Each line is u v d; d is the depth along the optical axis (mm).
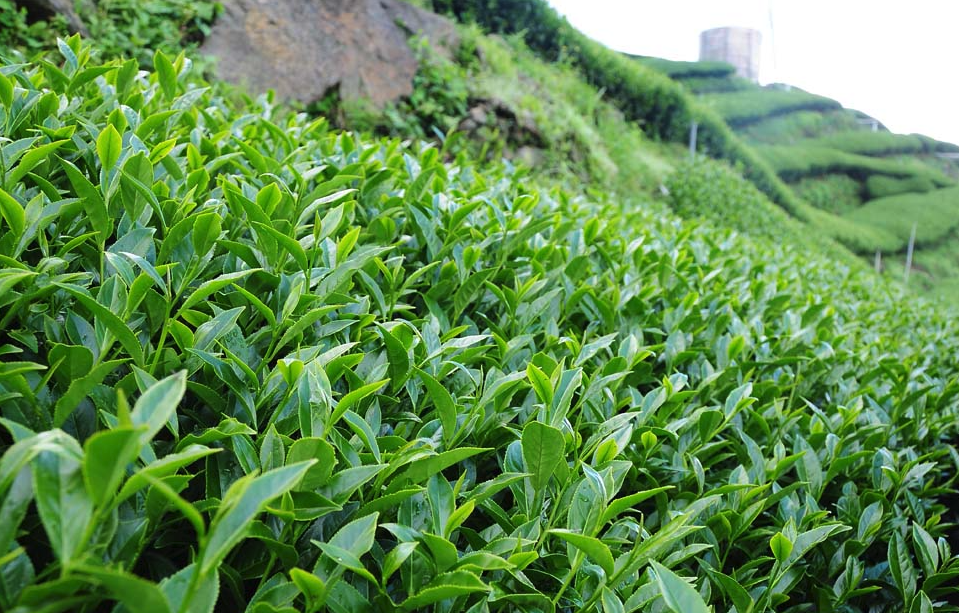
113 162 1376
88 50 2396
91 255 1443
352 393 1096
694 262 3457
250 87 6453
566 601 1302
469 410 1471
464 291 1886
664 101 13945
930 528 1994
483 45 9789
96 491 672
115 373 1248
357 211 2277
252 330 1521
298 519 997
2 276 1061
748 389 1844
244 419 1258
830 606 1688
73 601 707
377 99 7578
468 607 1143
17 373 991
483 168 4547
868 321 4285
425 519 1188
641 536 1287
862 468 2168
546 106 9633
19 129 1711
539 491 1248
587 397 1578
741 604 1342
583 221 3314
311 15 7211
